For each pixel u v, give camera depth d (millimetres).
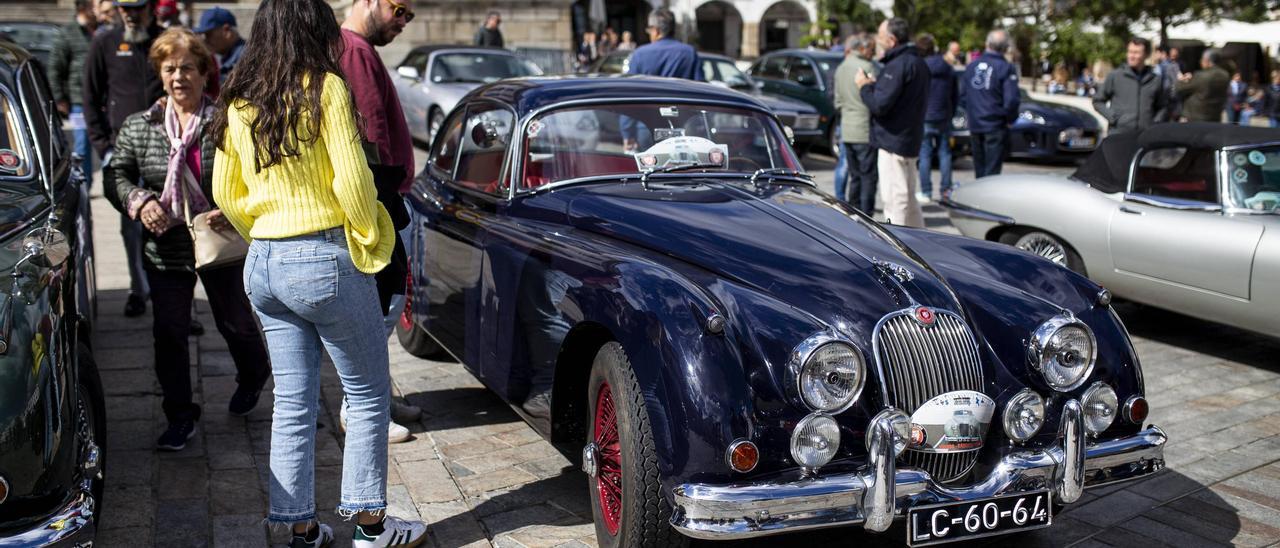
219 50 7461
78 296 4133
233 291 4531
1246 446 4902
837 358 3133
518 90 4938
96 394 3705
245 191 3236
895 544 3842
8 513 2785
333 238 3160
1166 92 10016
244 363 4727
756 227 3953
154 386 5246
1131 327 6941
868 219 4266
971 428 3328
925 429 3293
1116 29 25031
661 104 4887
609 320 3439
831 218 4141
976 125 10852
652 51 9266
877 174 9695
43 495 2830
